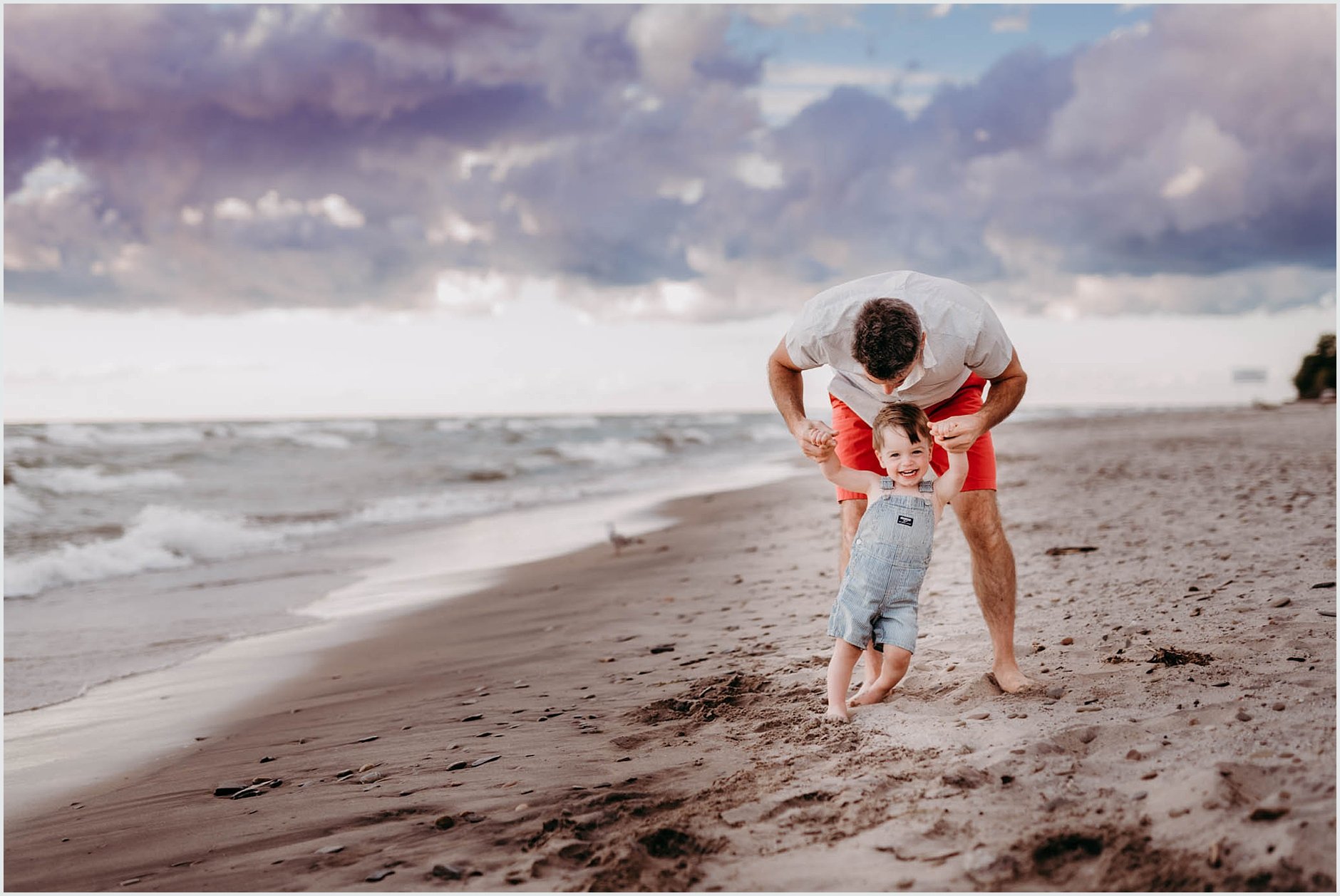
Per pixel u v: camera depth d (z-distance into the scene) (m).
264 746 3.96
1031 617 4.32
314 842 2.59
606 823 2.47
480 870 2.25
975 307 3.04
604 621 5.90
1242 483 9.30
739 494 15.12
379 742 3.68
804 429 3.27
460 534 12.35
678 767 2.90
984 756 2.57
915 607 3.20
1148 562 5.32
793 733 3.08
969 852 2.06
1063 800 2.24
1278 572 4.64
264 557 10.81
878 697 3.28
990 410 3.11
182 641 6.71
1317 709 2.56
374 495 18.27
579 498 16.62
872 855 2.12
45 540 12.40
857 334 2.96
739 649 4.52
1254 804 2.01
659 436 41.00
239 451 27.77
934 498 3.19
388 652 5.91
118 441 30.44
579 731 3.44
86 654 6.36
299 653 6.13
